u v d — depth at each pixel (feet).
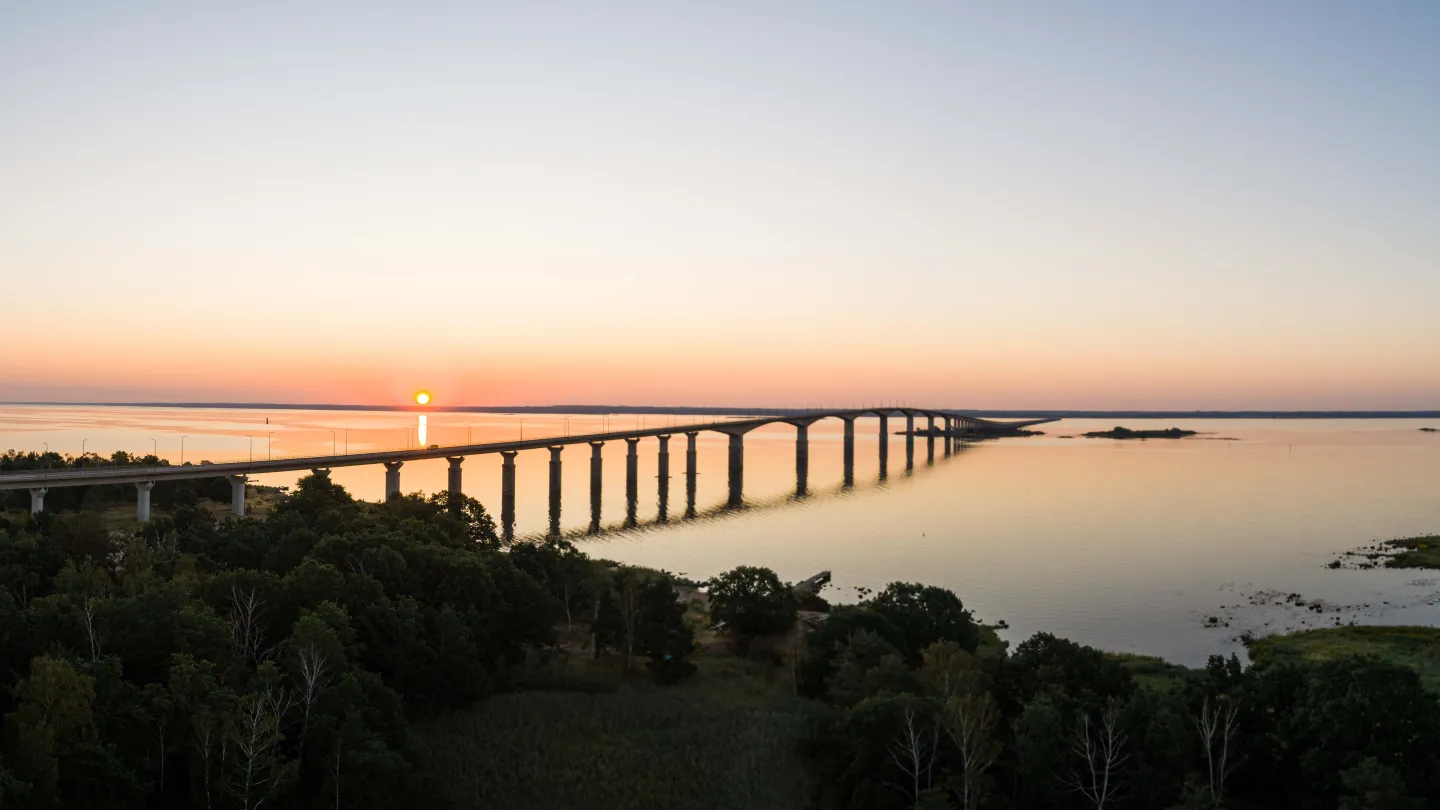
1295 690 251.60
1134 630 443.32
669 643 324.60
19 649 228.63
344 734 217.77
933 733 239.09
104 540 367.86
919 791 226.17
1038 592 523.70
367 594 289.53
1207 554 638.53
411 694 278.46
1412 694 228.84
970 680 265.75
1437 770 216.74
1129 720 238.48
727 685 322.14
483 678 292.40
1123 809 229.86
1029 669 278.05
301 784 222.69
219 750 210.18
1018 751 242.17
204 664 223.92
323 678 236.22
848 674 287.28
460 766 254.88
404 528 408.26
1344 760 222.69
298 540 355.56
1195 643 421.18
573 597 377.50
